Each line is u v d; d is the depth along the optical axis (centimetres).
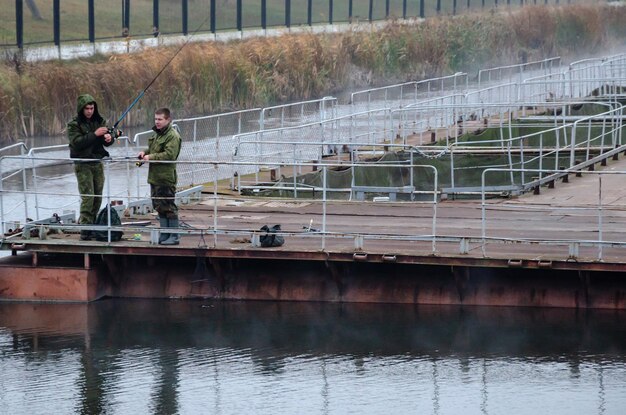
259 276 6384
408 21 19850
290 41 16150
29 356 5622
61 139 12688
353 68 17075
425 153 9494
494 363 5512
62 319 6128
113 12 19688
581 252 6212
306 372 5409
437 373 5406
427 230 6769
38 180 10144
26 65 13162
